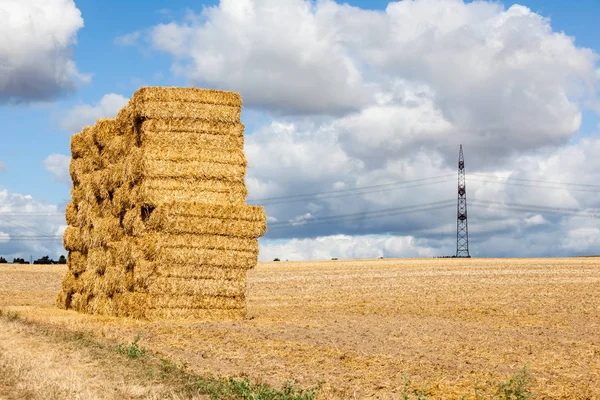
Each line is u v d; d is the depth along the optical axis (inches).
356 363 613.6
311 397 450.0
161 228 979.3
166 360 594.6
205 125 1018.7
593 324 986.1
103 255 1093.1
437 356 658.2
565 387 513.3
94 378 521.0
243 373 557.0
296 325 942.4
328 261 3351.4
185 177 1004.6
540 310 1213.7
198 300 997.8
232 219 1008.9
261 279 2091.5
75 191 1231.5
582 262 2967.5
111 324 918.4
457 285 1828.2
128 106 1057.5
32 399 442.9
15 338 745.0
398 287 1780.3
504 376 551.8
